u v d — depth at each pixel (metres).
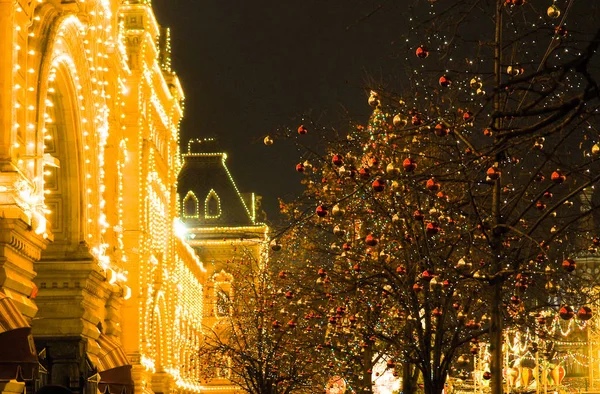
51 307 25.89
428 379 21.12
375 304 24.73
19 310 19.30
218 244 84.75
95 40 27.48
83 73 25.78
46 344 23.97
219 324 75.81
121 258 32.44
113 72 32.00
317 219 24.39
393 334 24.92
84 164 26.28
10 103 19.05
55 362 24.91
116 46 31.64
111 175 31.72
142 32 41.38
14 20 19.39
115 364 28.89
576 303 17.95
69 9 23.33
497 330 16.48
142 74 42.00
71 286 25.88
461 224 20.31
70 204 26.12
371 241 14.84
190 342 67.50
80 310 26.00
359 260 21.20
